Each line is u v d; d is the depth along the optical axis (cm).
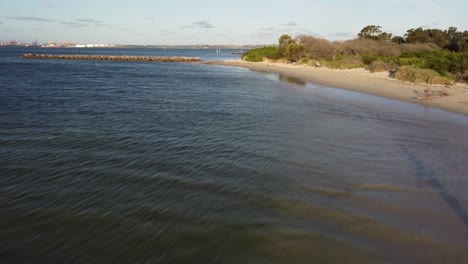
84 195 677
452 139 1103
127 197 669
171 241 520
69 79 3097
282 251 494
